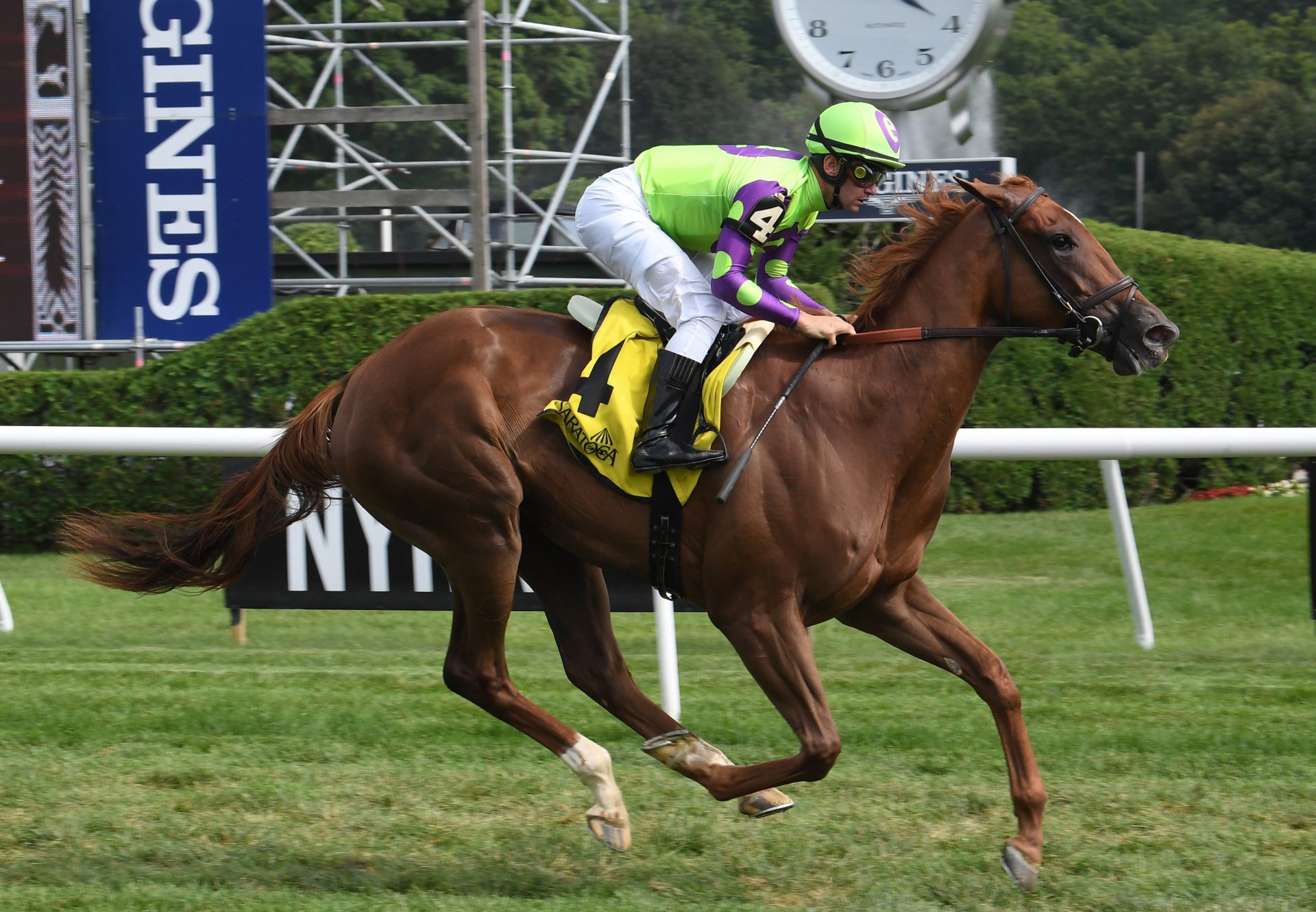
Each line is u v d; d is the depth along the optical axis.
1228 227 62.19
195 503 18.27
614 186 7.46
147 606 14.97
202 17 19.45
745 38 72.94
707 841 7.74
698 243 7.41
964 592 14.84
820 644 12.98
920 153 20.20
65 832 7.81
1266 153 62.94
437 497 7.40
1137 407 19.73
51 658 12.16
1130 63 72.81
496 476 7.29
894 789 8.51
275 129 33.97
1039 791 7.08
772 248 7.57
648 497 7.14
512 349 7.47
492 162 22.59
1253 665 11.60
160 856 7.50
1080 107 72.75
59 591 15.72
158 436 11.68
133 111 19.69
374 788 8.59
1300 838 7.67
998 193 7.20
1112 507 12.43
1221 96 70.00
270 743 9.46
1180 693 10.60
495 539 7.38
